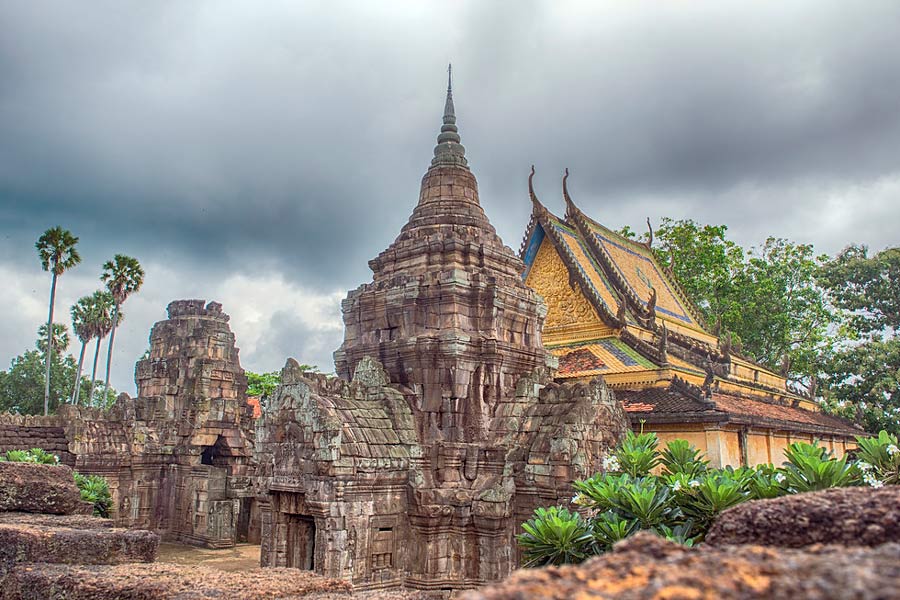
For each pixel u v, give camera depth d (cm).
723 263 6988
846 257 6469
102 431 3828
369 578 2200
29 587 1323
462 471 2398
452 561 2294
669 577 546
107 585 1232
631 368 3622
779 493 1396
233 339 4309
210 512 3728
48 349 6034
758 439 3494
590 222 4950
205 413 3981
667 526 1459
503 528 2270
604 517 1493
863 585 486
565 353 4028
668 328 4856
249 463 4053
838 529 771
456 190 2880
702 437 3112
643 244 5766
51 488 2098
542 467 2264
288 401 2366
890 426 5472
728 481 1415
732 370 4841
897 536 734
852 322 6366
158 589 1180
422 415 2450
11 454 3234
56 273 6047
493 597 543
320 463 2192
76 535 1548
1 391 7844
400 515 2305
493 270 2708
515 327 2675
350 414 2312
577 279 4178
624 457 1761
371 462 2241
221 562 3288
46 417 3916
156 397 4138
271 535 2378
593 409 2356
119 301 6750
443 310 2520
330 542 2136
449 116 3031
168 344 4356
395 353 2559
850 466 1384
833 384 6034
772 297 6962
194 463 3888
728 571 556
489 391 2514
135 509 3859
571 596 535
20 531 1531
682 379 3569
